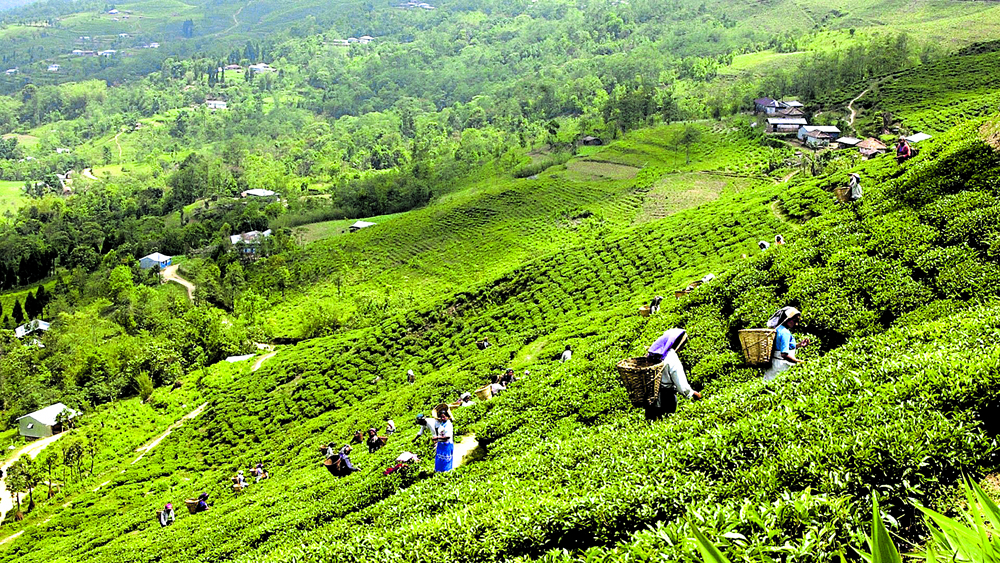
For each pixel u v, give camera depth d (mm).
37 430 89500
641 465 13625
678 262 59375
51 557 50250
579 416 23578
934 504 9703
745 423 13266
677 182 151125
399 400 53031
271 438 64812
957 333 15148
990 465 10297
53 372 107875
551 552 11047
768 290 26938
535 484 16625
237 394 74812
